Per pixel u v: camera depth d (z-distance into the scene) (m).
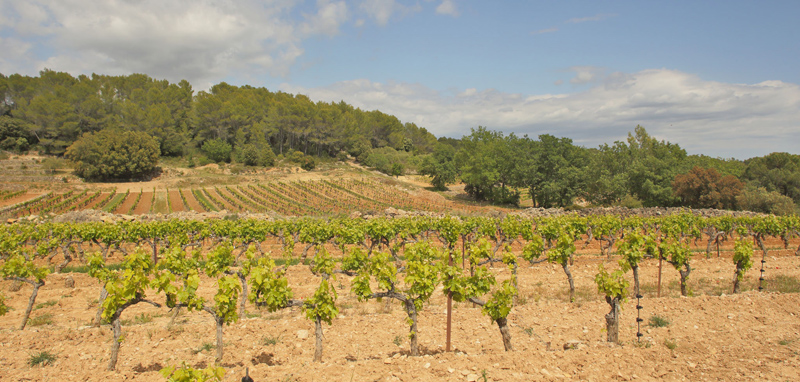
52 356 8.39
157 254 22.38
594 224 24.47
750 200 45.44
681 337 8.70
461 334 9.83
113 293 7.91
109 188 62.03
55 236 20.03
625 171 57.78
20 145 77.31
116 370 7.74
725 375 6.86
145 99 95.19
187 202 55.81
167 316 11.88
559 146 61.59
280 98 116.25
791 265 17.48
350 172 83.69
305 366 7.60
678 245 12.55
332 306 8.06
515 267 12.91
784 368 6.99
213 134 98.25
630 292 13.42
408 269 8.80
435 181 81.81
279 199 59.47
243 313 11.64
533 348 8.43
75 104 84.44
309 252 23.31
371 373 7.21
